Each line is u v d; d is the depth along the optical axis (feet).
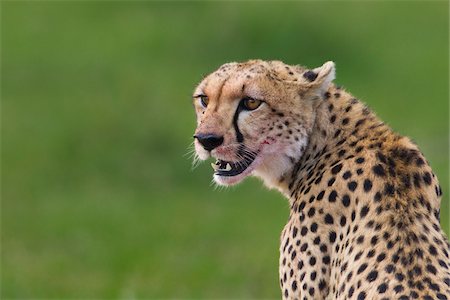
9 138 153.79
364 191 46.57
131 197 136.15
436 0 216.74
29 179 141.69
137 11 207.72
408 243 44.16
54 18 203.41
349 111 50.16
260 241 116.16
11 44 189.98
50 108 163.73
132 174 144.77
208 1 207.82
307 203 48.34
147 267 107.45
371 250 44.60
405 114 166.81
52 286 101.86
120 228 122.93
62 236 120.57
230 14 198.90
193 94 53.42
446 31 202.69
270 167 50.80
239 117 49.65
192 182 143.13
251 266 105.81
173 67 181.88
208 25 197.88
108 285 101.40
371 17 204.64
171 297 97.40
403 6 212.64
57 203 132.77
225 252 111.96
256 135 49.73
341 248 46.37
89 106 164.14
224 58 187.21
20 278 104.01
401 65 187.11
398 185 46.37
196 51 189.47
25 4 209.97
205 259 109.19
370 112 50.29
